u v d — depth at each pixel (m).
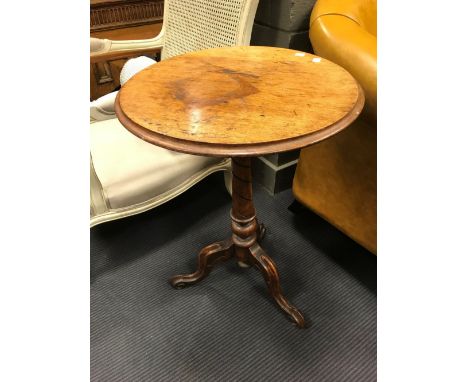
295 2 1.30
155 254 1.40
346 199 1.23
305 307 1.20
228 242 1.18
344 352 1.08
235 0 1.30
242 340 1.12
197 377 1.04
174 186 1.28
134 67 1.47
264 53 1.07
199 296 1.25
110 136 1.27
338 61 1.01
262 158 1.65
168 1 1.58
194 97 0.85
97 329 1.16
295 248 1.40
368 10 1.19
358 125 1.05
